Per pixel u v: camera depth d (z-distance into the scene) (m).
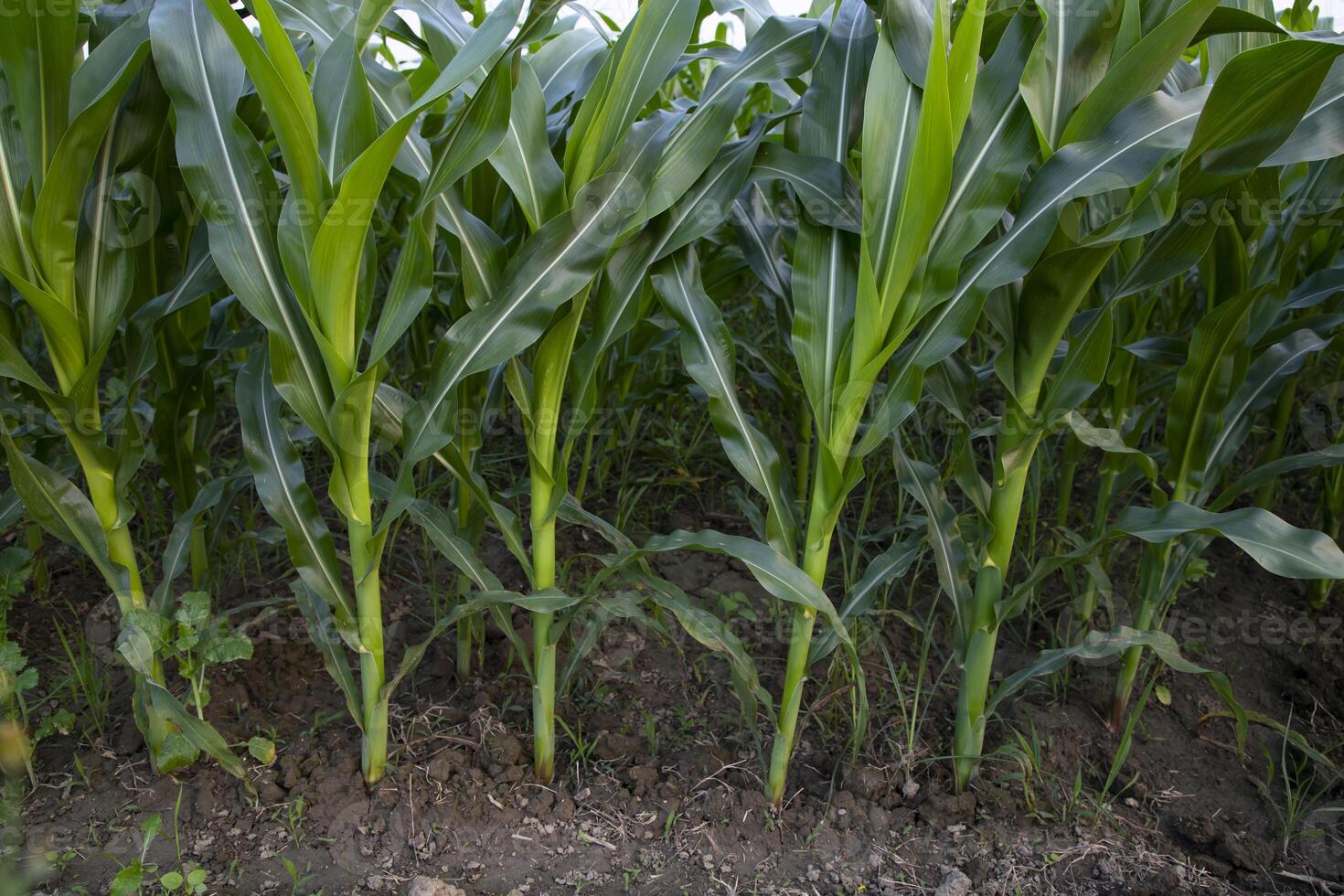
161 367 2.09
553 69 2.21
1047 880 1.90
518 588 2.78
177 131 1.58
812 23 1.88
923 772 2.17
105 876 1.79
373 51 2.83
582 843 1.95
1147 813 2.10
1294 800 2.04
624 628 2.63
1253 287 1.88
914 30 1.66
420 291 1.63
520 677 2.41
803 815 2.03
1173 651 1.87
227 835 1.91
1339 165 1.95
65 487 1.80
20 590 2.09
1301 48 1.33
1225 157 1.53
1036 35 1.68
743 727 2.28
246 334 2.21
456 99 2.10
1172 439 2.10
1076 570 2.68
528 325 1.65
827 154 1.84
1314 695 2.46
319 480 3.24
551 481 1.88
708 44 2.27
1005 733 2.31
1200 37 1.62
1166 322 3.02
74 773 2.04
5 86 1.58
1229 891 1.88
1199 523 1.71
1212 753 2.29
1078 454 2.75
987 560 1.94
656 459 3.24
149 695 1.92
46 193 1.56
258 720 2.20
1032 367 1.80
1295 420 3.35
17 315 2.95
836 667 2.39
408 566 2.88
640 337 2.68
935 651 2.60
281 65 1.41
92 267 1.72
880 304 1.63
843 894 1.85
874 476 2.75
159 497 2.70
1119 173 1.54
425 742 2.16
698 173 1.75
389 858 1.89
